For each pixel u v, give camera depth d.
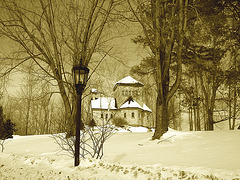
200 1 14.99
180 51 13.84
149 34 16.62
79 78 8.38
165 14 15.34
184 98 28.81
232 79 19.92
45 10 15.50
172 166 6.75
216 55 19.83
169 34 14.90
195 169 6.18
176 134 13.19
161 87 13.83
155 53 14.00
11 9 15.03
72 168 7.75
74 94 15.41
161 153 9.48
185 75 25.77
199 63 18.77
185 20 13.65
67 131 11.13
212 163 6.83
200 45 19.73
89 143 13.56
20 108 39.41
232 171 5.59
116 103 54.16
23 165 9.04
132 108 54.38
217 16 15.21
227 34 18.39
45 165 8.76
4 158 11.08
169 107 39.31
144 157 8.95
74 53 15.29
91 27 15.81
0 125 23.67
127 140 14.48
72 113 15.18
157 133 13.36
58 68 15.86
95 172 6.86
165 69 14.27
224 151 8.31
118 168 6.93
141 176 6.01
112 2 14.92
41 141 17.64
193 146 10.17
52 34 15.67
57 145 14.63
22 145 17.17
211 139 11.02
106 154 10.46
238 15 17.22
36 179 6.16
